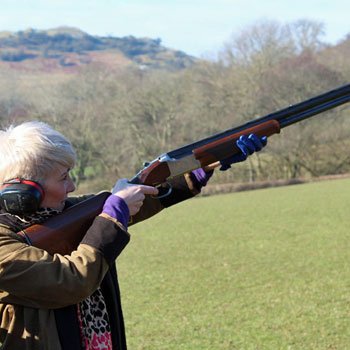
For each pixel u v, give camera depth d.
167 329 10.93
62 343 2.94
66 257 2.90
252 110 59.16
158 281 15.91
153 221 33.16
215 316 11.66
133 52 191.50
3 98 53.69
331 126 56.19
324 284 13.92
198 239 24.31
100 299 3.16
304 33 65.81
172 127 58.19
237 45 64.38
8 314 2.93
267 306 12.16
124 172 56.28
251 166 57.53
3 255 2.86
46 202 3.08
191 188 3.70
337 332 9.99
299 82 58.16
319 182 52.50
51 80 63.59
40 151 2.96
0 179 3.00
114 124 56.88
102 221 2.97
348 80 58.97
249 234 24.53
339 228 24.19
